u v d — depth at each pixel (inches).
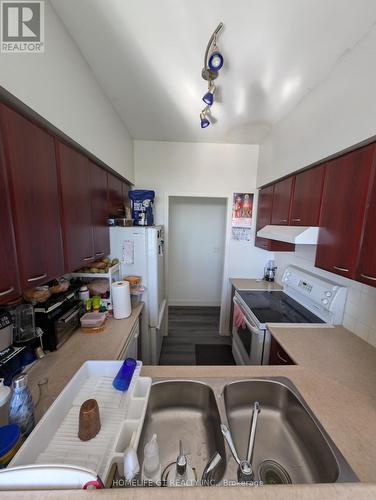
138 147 102.3
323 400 35.9
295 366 44.1
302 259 84.0
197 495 14.8
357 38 41.1
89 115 53.4
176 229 154.1
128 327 60.5
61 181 43.2
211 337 118.0
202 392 38.6
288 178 73.8
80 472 17.4
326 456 29.0
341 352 49.4
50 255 39.9
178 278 159.9
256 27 40.1
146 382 35.6
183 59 49.3
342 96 46.3
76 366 43.5
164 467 30.7
